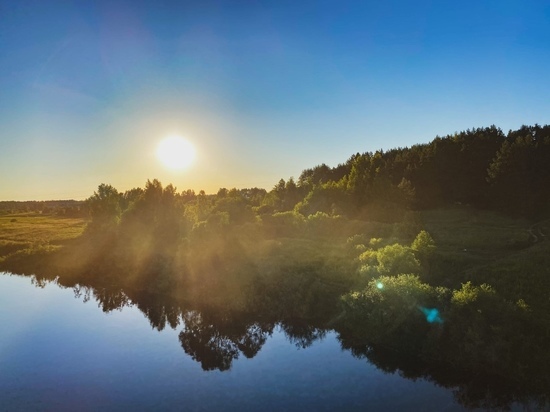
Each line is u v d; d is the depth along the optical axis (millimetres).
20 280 43969
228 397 18641
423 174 75438
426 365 21250
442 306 22828
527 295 24828
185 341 26156
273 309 29922
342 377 20609
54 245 56625
